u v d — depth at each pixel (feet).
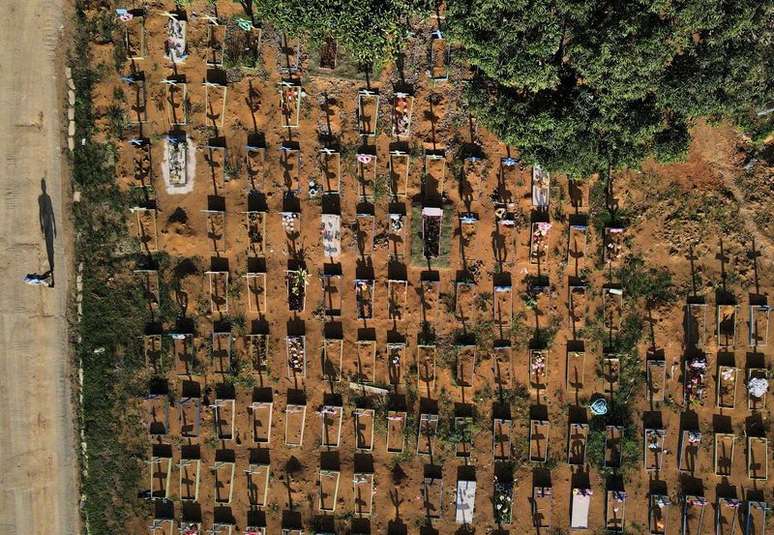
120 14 96.84
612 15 81.87
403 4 85.51
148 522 98.32
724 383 96.99
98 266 98.37
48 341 98.32
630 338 97.71
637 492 97.66
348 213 98.58
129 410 98.58
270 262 98.68
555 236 97.76
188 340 98.37
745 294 96.94
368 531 98.02
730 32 82.53
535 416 97.91
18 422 98.07
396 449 98.37
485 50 85.25
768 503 96.43
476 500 97.96
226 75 97.91
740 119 94.32
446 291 98.37
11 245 97.66
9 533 97.55
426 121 97.86
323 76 97.86
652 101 87.51
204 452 98.63
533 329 97.96
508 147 97.55
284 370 98.89
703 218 97.30
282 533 98.12
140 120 97.81
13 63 97.55
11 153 97.71
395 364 98.48
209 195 98.37
